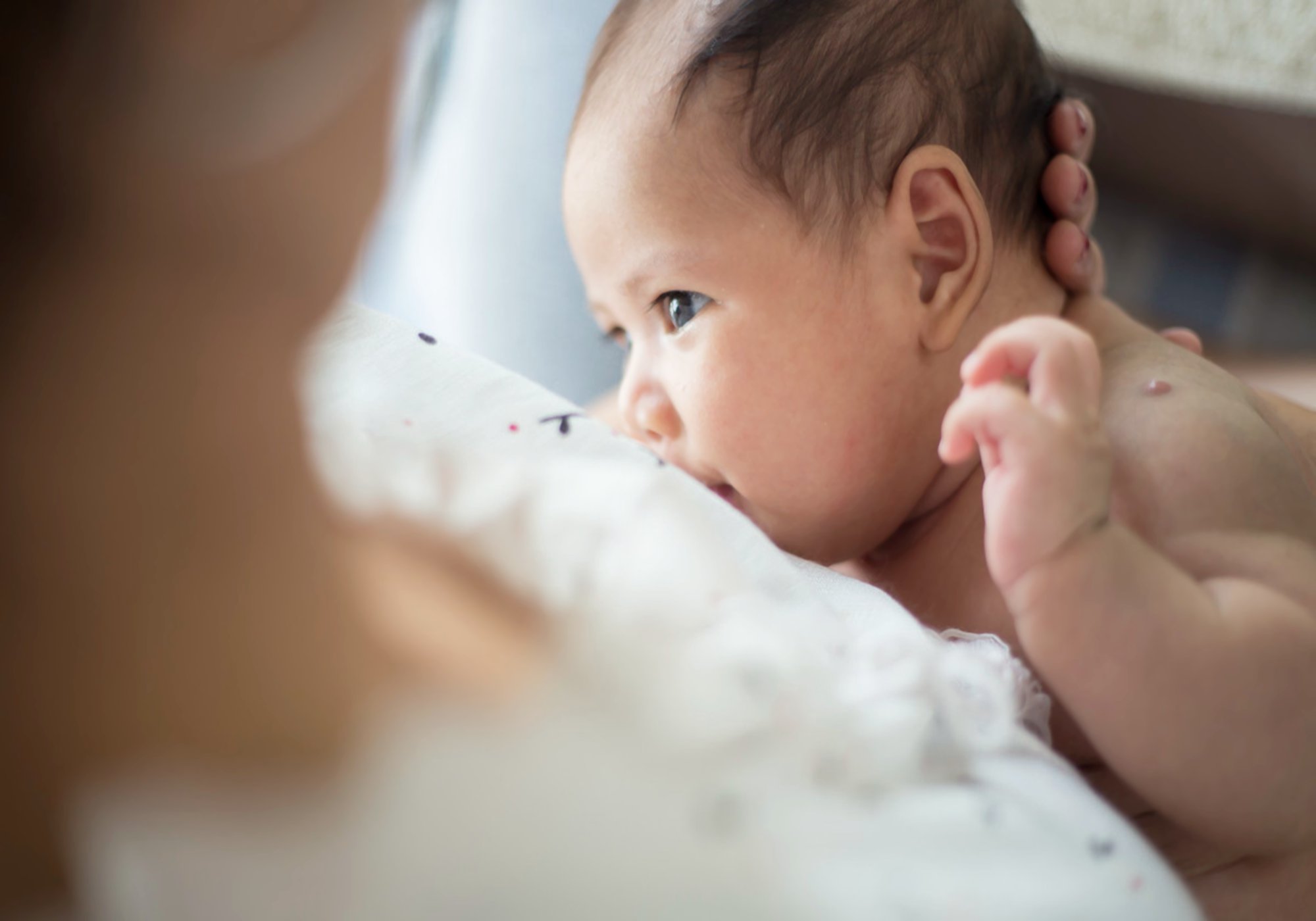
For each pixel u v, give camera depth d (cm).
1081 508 62
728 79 88
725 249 88
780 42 88
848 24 89
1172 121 160
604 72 94
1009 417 63
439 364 75
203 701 32
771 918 38
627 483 55
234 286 32
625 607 46
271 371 33
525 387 74
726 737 43
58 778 32
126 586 31
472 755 36
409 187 150
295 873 34
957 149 90
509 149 146
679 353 91
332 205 33
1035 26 148
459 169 149
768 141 87
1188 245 167
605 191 91
